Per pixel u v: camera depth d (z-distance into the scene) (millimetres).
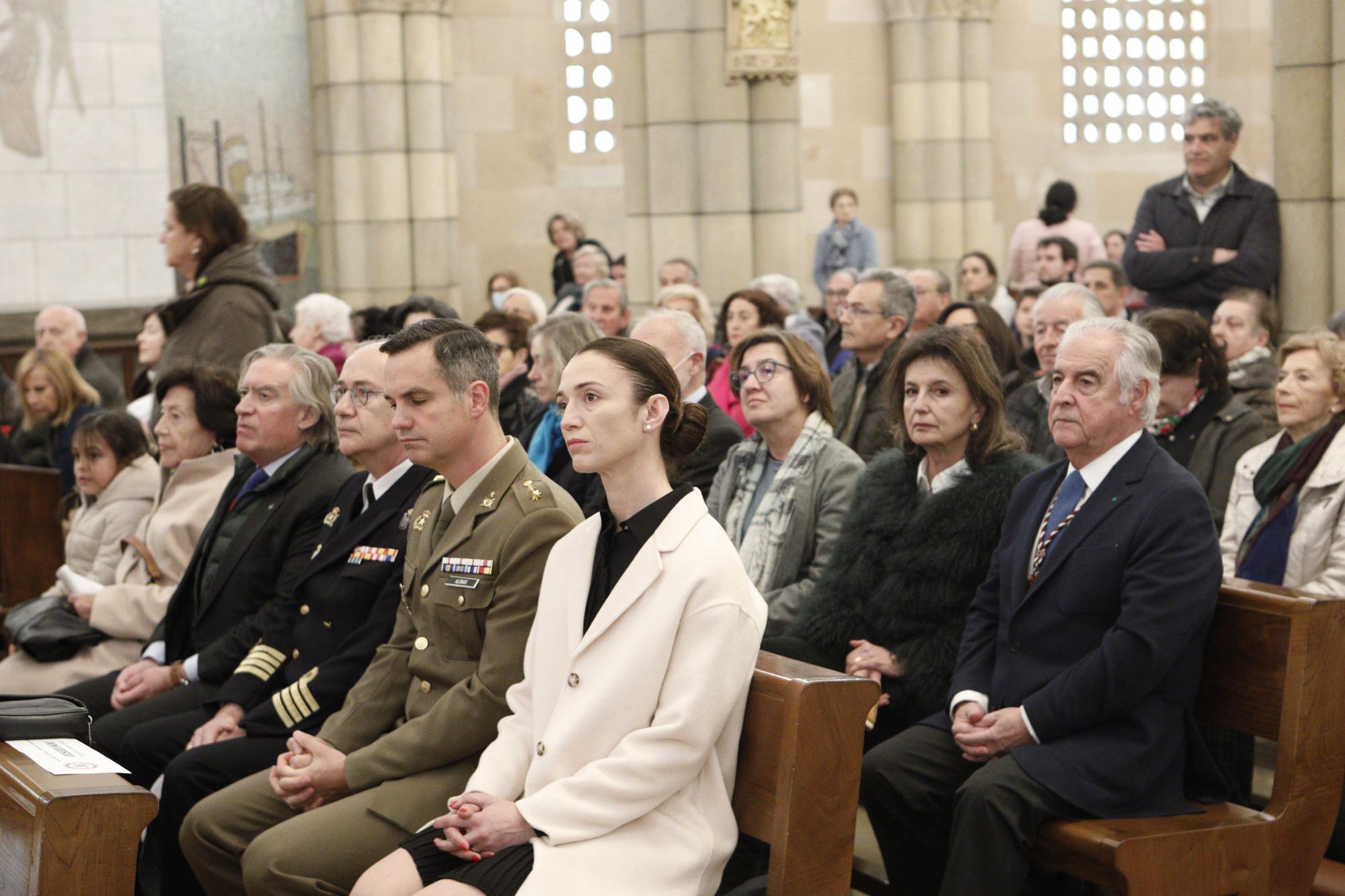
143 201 16656
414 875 3867
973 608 4914
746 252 15180
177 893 5234
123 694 6086
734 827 3820
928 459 5387
